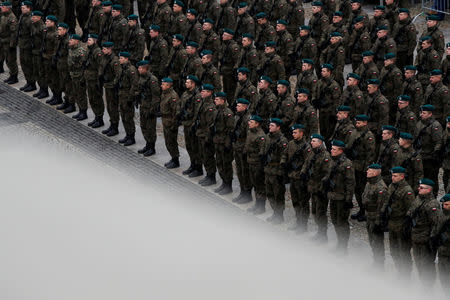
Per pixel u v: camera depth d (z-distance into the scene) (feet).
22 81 130.93
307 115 91.81
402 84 100.48
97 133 112.57
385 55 100.78
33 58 122.21
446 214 71.77
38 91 125.49
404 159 83.41
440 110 95.66
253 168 88.84
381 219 76.95
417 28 141.79
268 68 106.11
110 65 107.24
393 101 101.24
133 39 118.73
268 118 95.76
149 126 103.71
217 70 105.50
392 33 114.73
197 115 94.84
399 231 76.74
